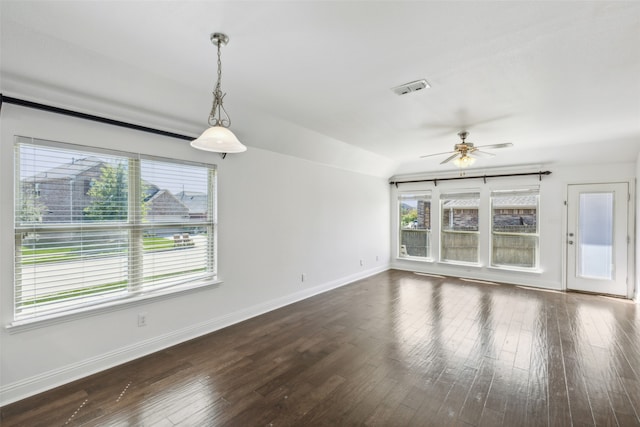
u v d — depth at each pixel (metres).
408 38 2.03
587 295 5.12
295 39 2.04
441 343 3.24
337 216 5.66
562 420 2.05
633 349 3.10
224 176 3.73
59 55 2.16
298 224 4.82
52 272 2.47
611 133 4.27
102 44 2.12
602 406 2.20
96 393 2.36
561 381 2.52
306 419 2.08
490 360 2.88
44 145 2.39
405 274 6.76
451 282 6.01
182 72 2.55
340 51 2.20
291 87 2.83
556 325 3.75
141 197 2.99
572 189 5.40
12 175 2.26
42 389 2.38
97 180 2.71
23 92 2.25
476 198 6.36
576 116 3.58
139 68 2.47
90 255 2.68
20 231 2.31
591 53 2.19
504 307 4.46
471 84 2.74
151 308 3.05
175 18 1.82
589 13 1.75
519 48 2.14
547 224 5.60
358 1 1.65
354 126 4.05
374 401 2.27
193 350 3.09
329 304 4.61
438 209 6.79
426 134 4.42
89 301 2.66
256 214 4.14
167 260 3.21
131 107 2.77
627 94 2.92
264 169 4.25
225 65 2.43
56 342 2.46
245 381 2.53
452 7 1.71
